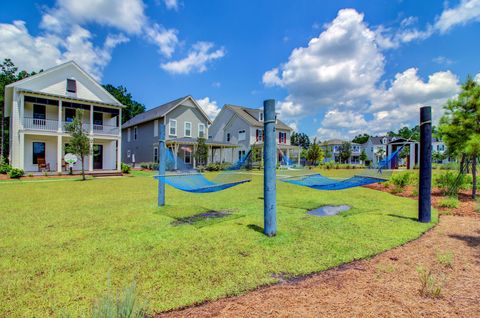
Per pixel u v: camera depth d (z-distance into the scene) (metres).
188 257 3.49
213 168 23.88
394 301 2.38
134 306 1.90
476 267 3.13
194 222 5.41
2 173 16.69
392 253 3.64
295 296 2.49
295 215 6.07
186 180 6.61
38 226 5.13
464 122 8.30
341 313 2.19
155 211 6.57
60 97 17.75
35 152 18.42
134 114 44.72
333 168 31.72
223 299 2.46
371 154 55.91
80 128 15.63
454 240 4.18
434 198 8.45
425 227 4.95
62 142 19.27
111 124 22.06
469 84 8.30
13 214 6.25
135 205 7.45
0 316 2.21
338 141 58.91
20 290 2.64
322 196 9.31
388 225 5.11
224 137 33.22
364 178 6.32
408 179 11.29
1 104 26.69
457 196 8.39
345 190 11.12
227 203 7.77
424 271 3.00
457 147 8.71
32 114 18.17
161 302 2.39
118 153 20.55
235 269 3.11
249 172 21.59
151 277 2.92
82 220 5.62
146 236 4.43
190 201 8.16
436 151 40.50
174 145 23.52
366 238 4.28
